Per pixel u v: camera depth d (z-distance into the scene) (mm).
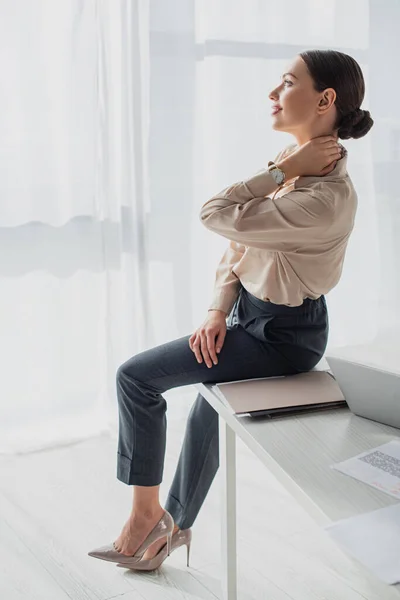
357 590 2084
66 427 3236
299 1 3355
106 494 2752
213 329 1954
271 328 1916
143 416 2012
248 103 3326
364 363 1549
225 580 1942
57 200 3057
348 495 1268
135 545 2129
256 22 3283
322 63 1804
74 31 2965
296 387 1822
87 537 2439
